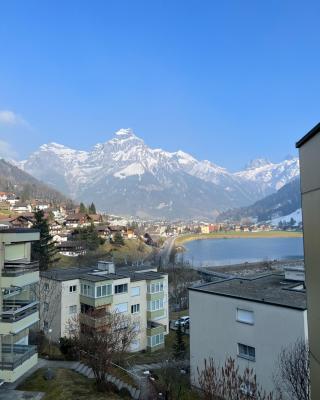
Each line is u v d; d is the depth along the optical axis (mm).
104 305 50969
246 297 31312
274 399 27469
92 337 34156
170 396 29469
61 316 50406
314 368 8297
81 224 185375
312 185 8133
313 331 8281
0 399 25688
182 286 112062
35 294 48750
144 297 56344
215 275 143750
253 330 30375
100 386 27672
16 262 30281
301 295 31734
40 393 26734
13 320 28125
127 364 41531
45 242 93375
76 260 120750
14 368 27156
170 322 74500
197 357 34188
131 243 181375
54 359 35906
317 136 7812
